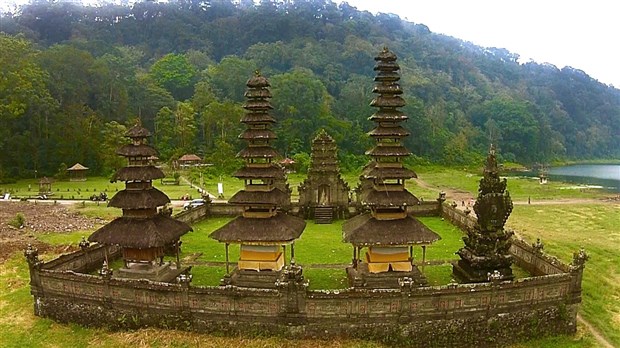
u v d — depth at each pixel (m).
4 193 61.56
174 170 81.50
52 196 59.72
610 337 22.31
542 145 144.62
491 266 24.36
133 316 21.89
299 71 116.94
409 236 23.73
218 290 20.88
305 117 106.44
